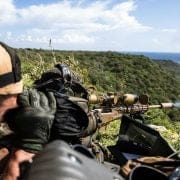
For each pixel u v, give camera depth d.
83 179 0.85
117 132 5.90
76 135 2.20
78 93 2.77
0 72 1.92
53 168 0.85
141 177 1.38
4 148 1.93
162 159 1.76
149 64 48.91
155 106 4.52
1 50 1.94
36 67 8.16
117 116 3.98
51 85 2.47
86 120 2.23
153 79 42.84
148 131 2.32
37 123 1.90
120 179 1.05
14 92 1.96
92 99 3.60
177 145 6.01
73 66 8.27
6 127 1.96
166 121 8.56
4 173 1.83
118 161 2.40
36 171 0.87
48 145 0.96
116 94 3.98
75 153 0.95
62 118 2.15
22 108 1.95
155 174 1.38
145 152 2.34
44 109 1.99
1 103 1.94
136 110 4.12
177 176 1.34
